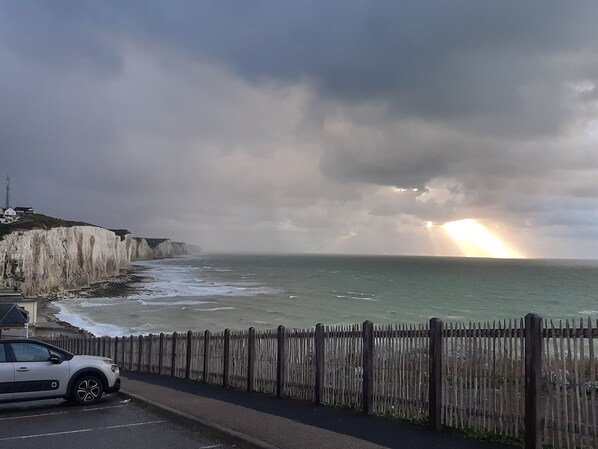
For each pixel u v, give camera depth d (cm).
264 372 1327
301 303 8169
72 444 907
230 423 989
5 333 4222
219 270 19450
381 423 942
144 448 875
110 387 1362
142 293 10044
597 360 764
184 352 1783
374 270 19925
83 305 8006
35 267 9431
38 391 1264
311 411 1068
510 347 823
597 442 718
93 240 12975
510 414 817
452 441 817
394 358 986
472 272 18462
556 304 8006
